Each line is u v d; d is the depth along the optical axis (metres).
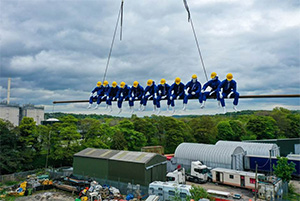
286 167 26.81
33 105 77.62
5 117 69.56
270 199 22.80
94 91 14.93
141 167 25.27
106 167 28.14
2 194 25.59
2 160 33.06
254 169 34.66
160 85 12.56
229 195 23.28
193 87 11.61
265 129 63.88
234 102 10.43
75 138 39.00
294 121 73.19
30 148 38.72
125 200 22.14
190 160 35.59
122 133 49.50
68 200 24.09
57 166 41.09
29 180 29.55
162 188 22.34
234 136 62.47
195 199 17.55
